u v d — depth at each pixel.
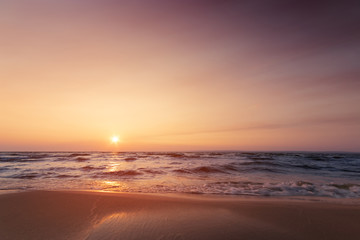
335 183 8.80
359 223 3.81
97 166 15.77
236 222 3.77
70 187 7.60
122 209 4.43
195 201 5.25
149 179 9.77
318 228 3.57
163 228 3.44
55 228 3.43
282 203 5.18
